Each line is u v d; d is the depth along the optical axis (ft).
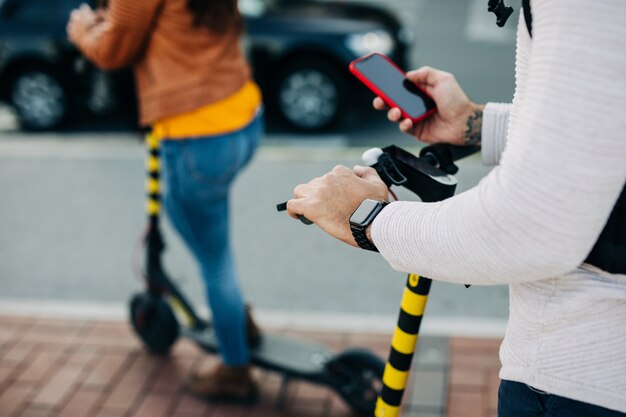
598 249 3.86
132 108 24.45
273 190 19.19
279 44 23.31
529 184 3.45
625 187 3.75
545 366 4.16
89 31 9.23
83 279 15.42
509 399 4.40
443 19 33.60
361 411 10.39
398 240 4.12
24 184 20.40
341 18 23.77
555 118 3.37
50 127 25.36
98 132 25.02
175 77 8.73
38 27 24.52
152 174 10.89
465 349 12.14
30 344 12.64
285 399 11.00
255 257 15.98
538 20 3.50
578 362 4.06
